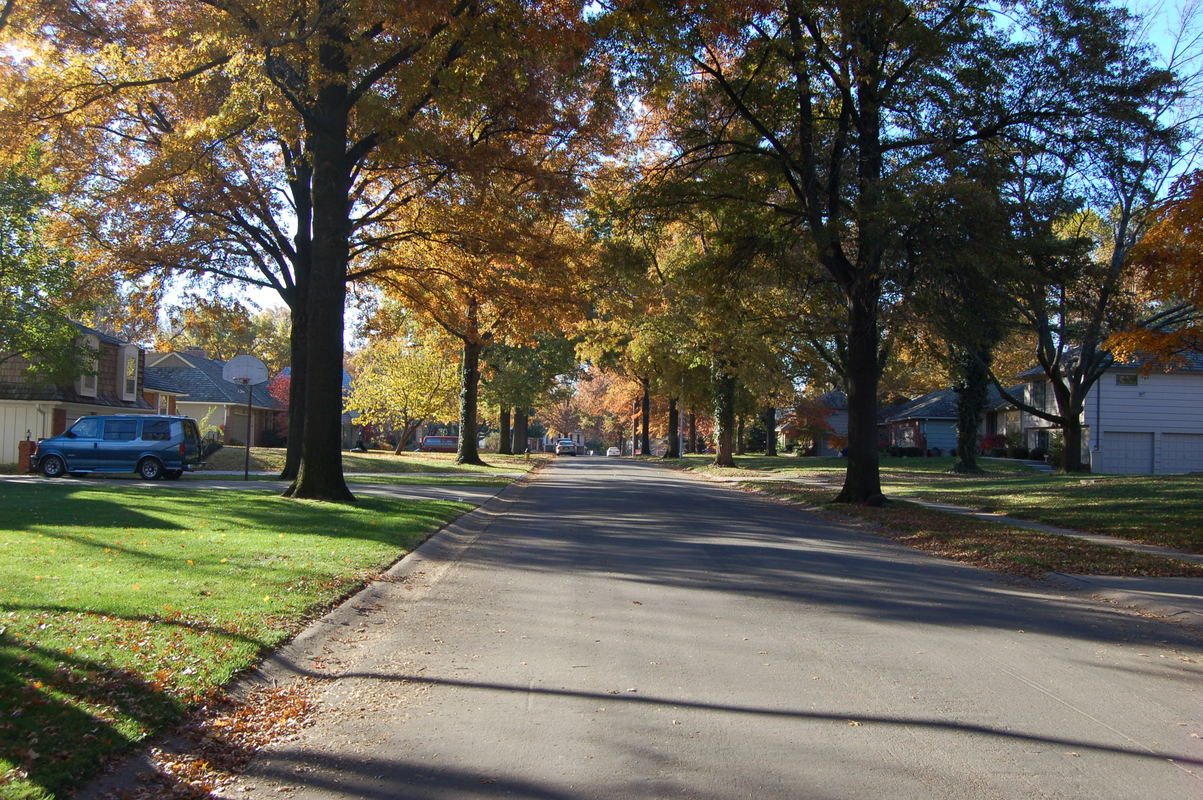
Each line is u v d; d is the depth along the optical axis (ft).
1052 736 17.70
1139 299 65.21
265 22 46.83
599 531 51.57
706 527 54.90
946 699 20.04
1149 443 118.73
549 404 224.53
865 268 62.13
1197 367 117.80
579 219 72.08
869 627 27.32
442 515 54.34
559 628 26.48
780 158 65.16
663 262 96.68
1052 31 58.85
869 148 63.57
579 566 38.19
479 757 16.34
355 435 211.41
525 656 23.31
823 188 65.31
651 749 16.74
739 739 17.30
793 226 66.49
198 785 14.97
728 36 55.06
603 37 50.90
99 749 15.19
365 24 49.70
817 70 61.57
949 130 61.82
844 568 39.24
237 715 18.30
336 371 59.57
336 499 58.90
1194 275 44.42
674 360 135.85
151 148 69.10
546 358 170.09
